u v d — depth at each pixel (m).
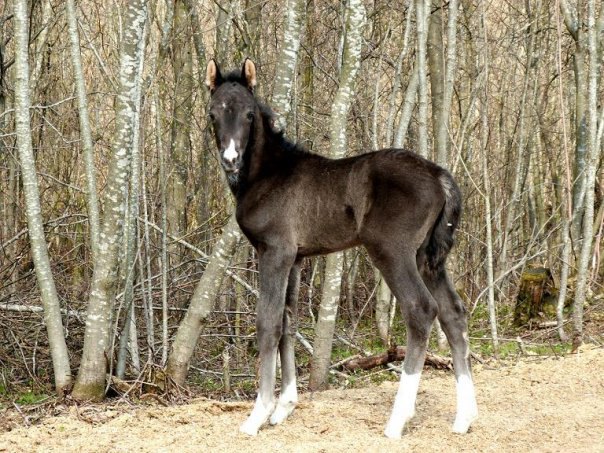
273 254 5.57
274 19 11.79
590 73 8.26
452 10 8.42
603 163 11.70
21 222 9.85
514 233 13.86
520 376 6.96
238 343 8.79
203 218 10.81
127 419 5.74
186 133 10.74
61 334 6.75
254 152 5.66
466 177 12.48
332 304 7.18
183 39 10.86
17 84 6.53
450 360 7.82
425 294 5.07
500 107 13.37
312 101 11.59
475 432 5.25
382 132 11.49
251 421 5.40
